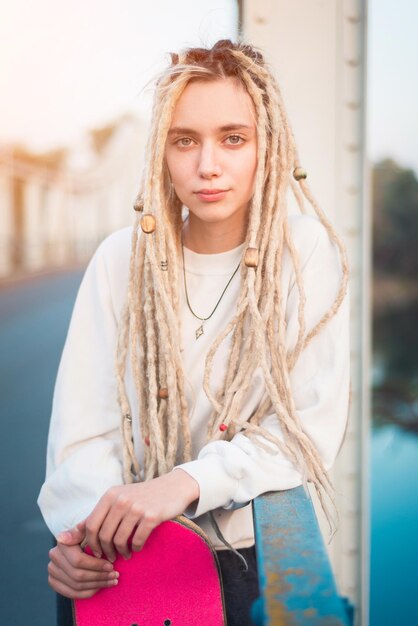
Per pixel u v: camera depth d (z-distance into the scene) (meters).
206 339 1.30
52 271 11.06
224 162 1.20
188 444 1.28
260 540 0.91
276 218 1.24
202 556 1.15
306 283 1.28
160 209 1.25
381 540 3.02
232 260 1.30
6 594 2.62
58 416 1.37
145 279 1.28
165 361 1.28
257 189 1.22
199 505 1.14
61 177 12.84
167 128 1.20
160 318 1.26
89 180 13.15
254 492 1.15
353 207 2.04
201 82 1.18
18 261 11.63
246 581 1.31
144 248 1.29
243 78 1.19
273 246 1.24
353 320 2.11
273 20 1.96
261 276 1.26
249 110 1.20
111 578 1.14
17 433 4.14
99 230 13.26
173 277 1.28
